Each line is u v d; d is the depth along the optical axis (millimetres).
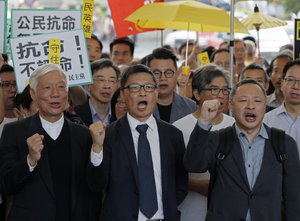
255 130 4938
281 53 7535
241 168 4844
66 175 4918
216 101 4723
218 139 4949
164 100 6312
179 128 5613
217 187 4898
